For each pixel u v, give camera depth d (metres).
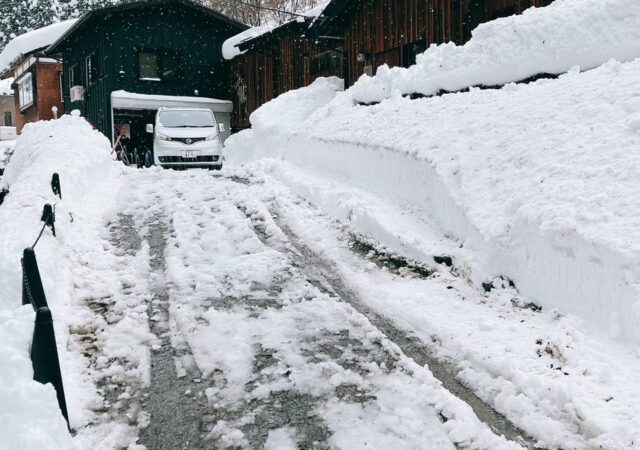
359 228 7.86
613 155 5.42
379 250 7.09
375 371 4.40
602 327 4.52
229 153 20.72
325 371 4.39
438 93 10.70
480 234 5.94
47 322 3.25
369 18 17.38
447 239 6.75
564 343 4.36
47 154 10.59
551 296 5.14
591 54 7.88
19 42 31.53
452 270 6.22
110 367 4.41
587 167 5.50
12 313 3.69
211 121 15.88
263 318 5.27
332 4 17.33
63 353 4.41
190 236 7.49
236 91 26.08
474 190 6.56
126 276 6.13
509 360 4.28
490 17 13.71
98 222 7.91
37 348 3.23
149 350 4.68
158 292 5.84
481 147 7.12
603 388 3.81
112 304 5.50
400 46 16.17
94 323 5.07
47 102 31.53
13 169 14.65
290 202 9.35
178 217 8.33
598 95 6.47
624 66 6.77
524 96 7.66
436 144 7.77
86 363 4.46
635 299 4.14
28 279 3.87
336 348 4.75
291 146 13.52
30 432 2.73
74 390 4.07
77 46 26.66
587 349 4.26
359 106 12.52
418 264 6.54
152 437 3.63
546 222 5.14
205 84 26.02
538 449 3.53
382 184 8.92
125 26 23.78
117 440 3.58
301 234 7.81
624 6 7.79
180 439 3.61
